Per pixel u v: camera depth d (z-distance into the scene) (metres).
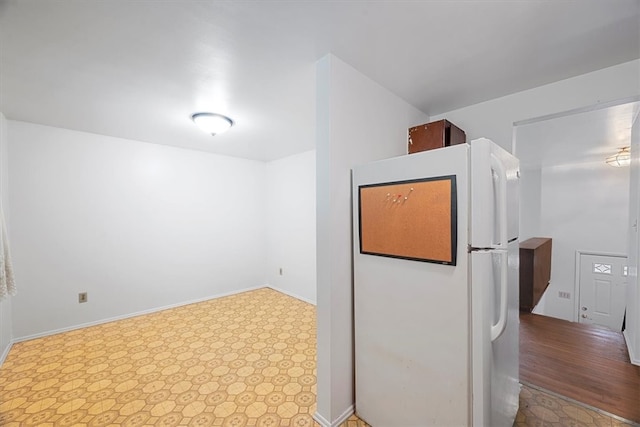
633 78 1.62
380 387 1.52
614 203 4.27
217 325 3.08
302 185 4.05
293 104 2.28
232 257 4.31
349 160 1.68
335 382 1.59
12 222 2.66
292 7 1.20
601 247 4.38
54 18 1.26
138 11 1.22
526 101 2.01
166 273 3.65
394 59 1.62
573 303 4.61
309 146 3.69
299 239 4.10
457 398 1.22
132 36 1.41
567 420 1.57
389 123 2.00
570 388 1.84
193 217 3.90
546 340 2.54
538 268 3.48
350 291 1.69
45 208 2.84
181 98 2.17
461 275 1.20
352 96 1.70
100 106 2.33
